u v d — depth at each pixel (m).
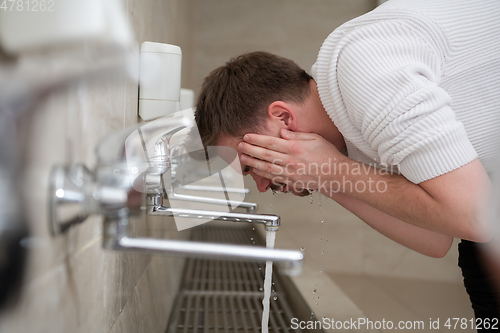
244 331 1.08
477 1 0.75
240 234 2.17
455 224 0.63
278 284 1.58
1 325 0.30
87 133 0.46
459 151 0.62
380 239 3.66
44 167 0.35
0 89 0.28
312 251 3.65
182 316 1.20
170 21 1.54
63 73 0.38
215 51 3.68
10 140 0.29
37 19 0.32
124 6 0.64
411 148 0.63
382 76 0.65
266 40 3.70
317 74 0.78
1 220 0.29
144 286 0.96
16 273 0.31
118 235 0.41
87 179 0.41
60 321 0.41
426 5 0.73
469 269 1.03
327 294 1.34
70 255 0.44
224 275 1.68
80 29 0.41
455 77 0.74
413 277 3.66
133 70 0.79
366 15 0.74
